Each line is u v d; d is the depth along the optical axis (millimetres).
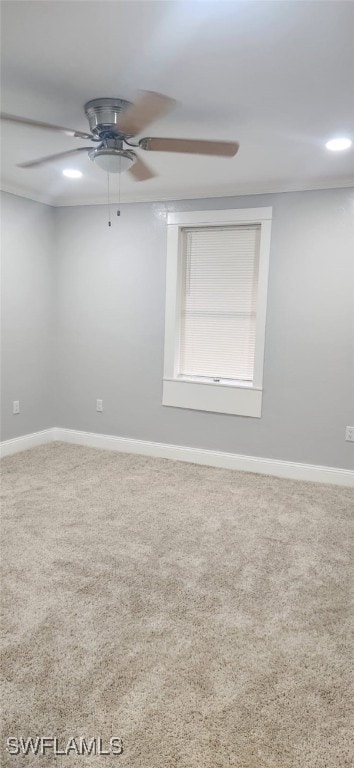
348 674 1686
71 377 4559
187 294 4039
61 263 4430
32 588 2150
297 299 3594
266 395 3783
